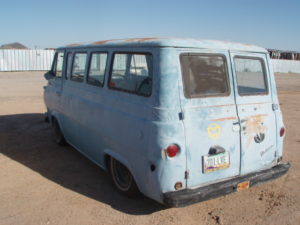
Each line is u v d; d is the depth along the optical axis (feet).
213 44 12.63
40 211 13.10
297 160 19.88
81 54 17.49
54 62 21.68
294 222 12.61
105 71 14.82
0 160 18.88
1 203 13.69
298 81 88.33
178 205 11.34
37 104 38.42
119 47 13.89
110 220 12.50
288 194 15.03
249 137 13.20
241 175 13.19
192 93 11.85
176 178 11.54
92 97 15.87
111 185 15.69
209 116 12.10
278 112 14.29
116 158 13.89
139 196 14.37
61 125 20.58
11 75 79.51
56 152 20.54
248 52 13.56
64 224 12.18
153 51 11.81
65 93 19.35
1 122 28.53
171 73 11.46
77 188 15.33
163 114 11.32
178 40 11.94
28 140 23.11
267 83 14.17
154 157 11.49
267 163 14.05
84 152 17.84
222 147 12.44
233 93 12.86
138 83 12.60
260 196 14.79
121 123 13.26
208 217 12.89
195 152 11.82
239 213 13.24
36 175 16.79
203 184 12.18
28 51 93.25
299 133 26.78
